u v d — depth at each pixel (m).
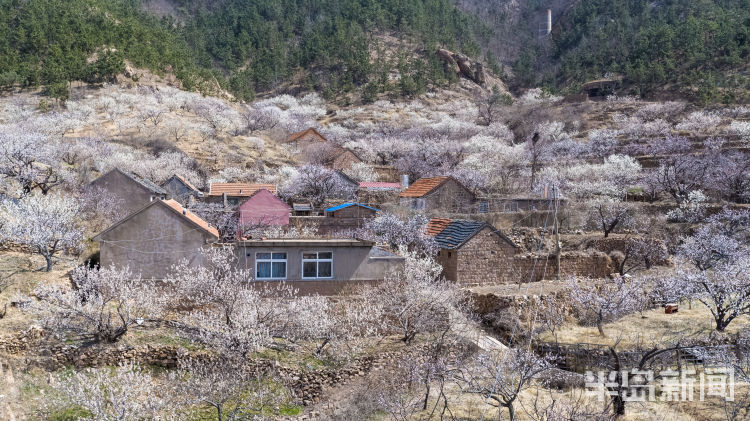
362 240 25.75
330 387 21.09
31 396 18.17
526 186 53.91
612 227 39.66
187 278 22.31
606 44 149.25
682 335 25.23
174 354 20.66
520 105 121.19
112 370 19.75
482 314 28.30
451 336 24.72
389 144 77.75
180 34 142.12
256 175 59.88
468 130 95.31
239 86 120.38
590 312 28.39
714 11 137.50
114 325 21.48
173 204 26.33
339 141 86.12
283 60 144.75
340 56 145.00
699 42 122.75
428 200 44.81
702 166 52.97
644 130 84.19
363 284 25.25
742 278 27.56
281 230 34.66
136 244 23.64
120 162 51.97
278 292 24.36
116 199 35.75
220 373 19.38
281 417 19.05
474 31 189.75
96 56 103.81
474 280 30.78
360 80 137.62
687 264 34.84
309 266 24.77
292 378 20.75
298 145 79.44
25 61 95.25
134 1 153.12
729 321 25.89
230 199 46.75
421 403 20.72
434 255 32.56
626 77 125.56
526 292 28.72
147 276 23.67
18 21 105.19
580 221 42.47
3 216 26.89
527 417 19.66
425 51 152.25
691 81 110.38
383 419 19.62
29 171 35.16
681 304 30.73
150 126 75.31
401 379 21.50
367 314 23.64
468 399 21.30
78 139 59.75
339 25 154.00
